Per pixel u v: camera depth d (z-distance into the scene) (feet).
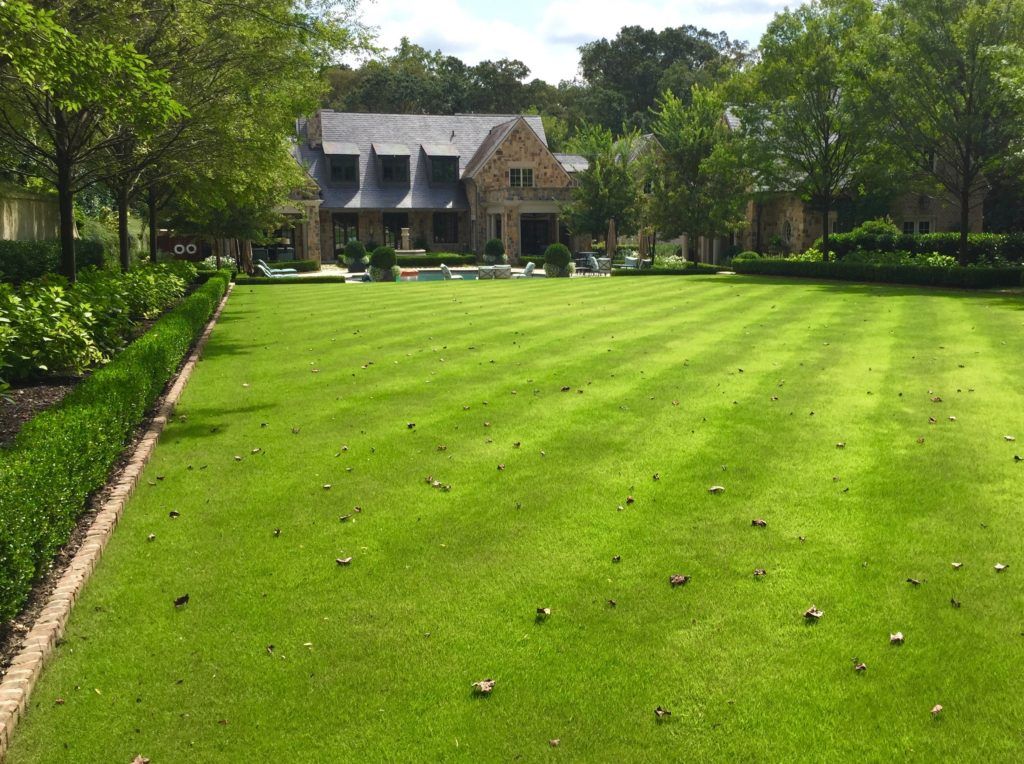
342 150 154.20
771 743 10.98
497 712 11.71
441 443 24.57
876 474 21.15
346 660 13.02
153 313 52.08
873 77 85.87
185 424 27.27
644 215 126.11
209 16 45.78
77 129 45.68
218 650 13.33
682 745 10.98
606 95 248.73
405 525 18.37
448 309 61.57
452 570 16.12
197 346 43.04
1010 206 120.98
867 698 11.85
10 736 11.19
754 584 15.30
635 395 30.30
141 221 126.62
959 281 79.46
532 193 151.02
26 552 13.37
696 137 119.24
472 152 166.81
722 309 59.21
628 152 135.85
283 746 11.07
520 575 15.84
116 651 13.32
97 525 17.67
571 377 33.71
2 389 24.67
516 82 255.29
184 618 14.35
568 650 13.21
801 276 100.99
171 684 12.44
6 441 22.74
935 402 28.71
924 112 84.64
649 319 53.11
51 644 13.25
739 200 113.91
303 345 44.01
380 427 26.50
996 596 14.65
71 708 11.88
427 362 37.86
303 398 30.86
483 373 34.91
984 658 12.74
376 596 15.11
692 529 17.85
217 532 18.08
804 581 15.37
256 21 46.21
